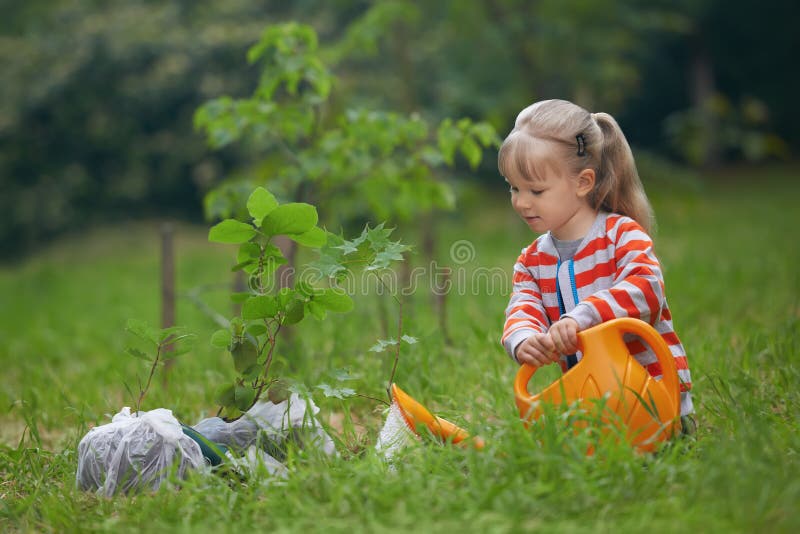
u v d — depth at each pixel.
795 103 30.09
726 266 9.41
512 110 14.59
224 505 2.88
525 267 3.48
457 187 8.98
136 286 13.73
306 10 16.45
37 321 10.31
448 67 15.45
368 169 5.62
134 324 3.38
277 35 5.30
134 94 21.61
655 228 3.48
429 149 5.50
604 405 2.89
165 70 21.25
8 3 24.98
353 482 2.86
